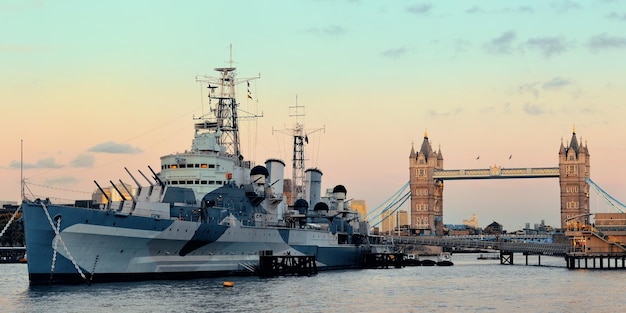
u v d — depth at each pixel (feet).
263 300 278.46
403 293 328.90
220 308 252.83
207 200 352.28
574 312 270.26
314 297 298.15
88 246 286.25
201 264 337.31
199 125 414.62
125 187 312.50
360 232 578.66
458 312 266.77
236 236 351.46
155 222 303.48
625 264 594.24
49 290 277.03
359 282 378.94
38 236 273.95
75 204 308.81
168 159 367.04
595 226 542.16
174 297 272.92
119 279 302.25
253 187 384.06
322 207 491.72
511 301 301.84
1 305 248.11
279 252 397.19
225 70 414.62
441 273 488.02
